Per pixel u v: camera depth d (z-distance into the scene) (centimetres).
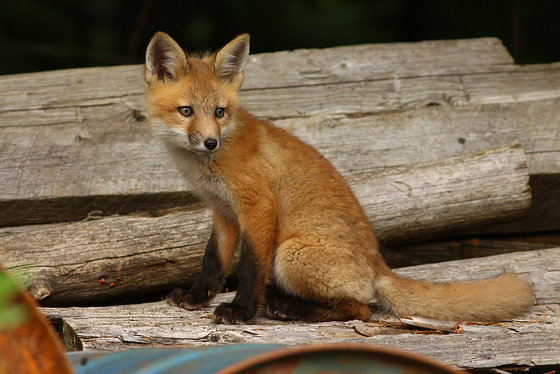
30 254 906
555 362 722
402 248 1149
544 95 1322
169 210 1024
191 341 699
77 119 1212
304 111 1283
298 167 854
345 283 804
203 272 895
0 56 1925
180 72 885
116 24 2206
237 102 900
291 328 761
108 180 1121
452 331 770
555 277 961
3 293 248
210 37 2094
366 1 2127
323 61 1353
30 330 373
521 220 1149
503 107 1262
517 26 2028
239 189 837
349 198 863
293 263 810
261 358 338
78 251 929
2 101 1222
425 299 820
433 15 2181
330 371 358
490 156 1110
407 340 724
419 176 1093
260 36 2069
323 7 2066
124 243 957
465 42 1428
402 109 1300
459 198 1080
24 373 368
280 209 848
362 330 760
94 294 939
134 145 1164
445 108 1258
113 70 1300
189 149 857
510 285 827
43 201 1094
